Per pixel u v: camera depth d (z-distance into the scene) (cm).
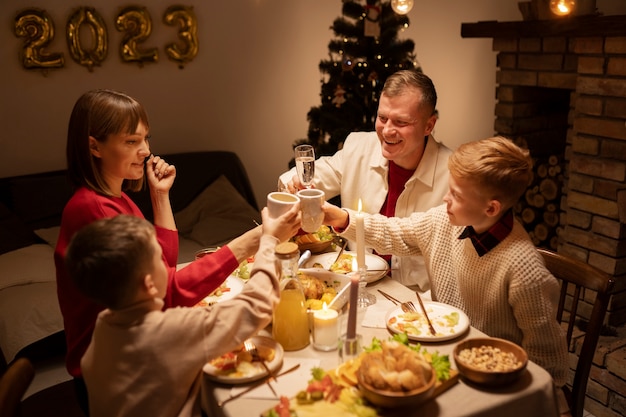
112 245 118
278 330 146
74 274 120
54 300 285
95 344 128
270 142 463
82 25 381
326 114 366
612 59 263
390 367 124
